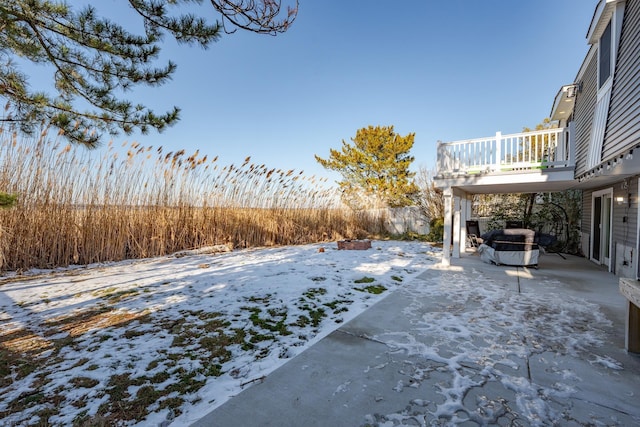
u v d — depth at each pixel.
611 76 4.75
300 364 2.45
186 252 8.08
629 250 5.32
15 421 1.75
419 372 2.34
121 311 3.69
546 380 2.23
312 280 5.28
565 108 9.35
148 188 7.61
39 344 2.79
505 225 11.06
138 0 3.11
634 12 4.04
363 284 5.07
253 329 3.17
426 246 10.45
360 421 1.79
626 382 2.21
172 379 2.22
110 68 3.80
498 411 1.88
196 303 4.01
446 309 3.83
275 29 2.88
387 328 3.21
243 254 8.36
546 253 8.98
